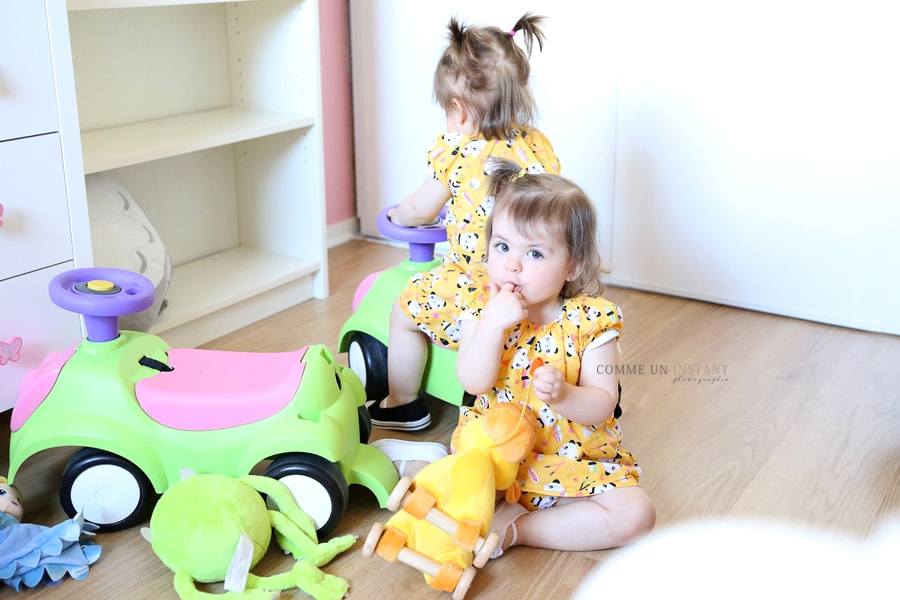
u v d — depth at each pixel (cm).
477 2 219
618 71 205
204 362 132
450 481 112
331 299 211
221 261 209
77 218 142
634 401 164
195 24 199
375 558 121
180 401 123
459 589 110
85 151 161
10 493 124
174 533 113
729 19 191
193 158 205
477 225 141
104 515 125
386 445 138
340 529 126
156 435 123
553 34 209
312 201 205
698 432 153
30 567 114
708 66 196
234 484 118
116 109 186
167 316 174
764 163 196
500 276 119
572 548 123
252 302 195
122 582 116
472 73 141
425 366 152
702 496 136
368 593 114
